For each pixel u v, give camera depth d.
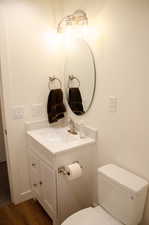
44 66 2.18
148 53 1.29
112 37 1.55
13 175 2.17
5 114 2.00
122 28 1.45
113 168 1.62
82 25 1.80
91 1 1.70
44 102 2.26
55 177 1.69
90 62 1.83
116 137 1.66
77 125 2.16
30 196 2.33
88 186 1.98
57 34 2.19
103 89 1.73
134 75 1.42
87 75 1.90
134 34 1.37
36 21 2.03
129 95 1.48
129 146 1.55
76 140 1.90
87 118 1.99
